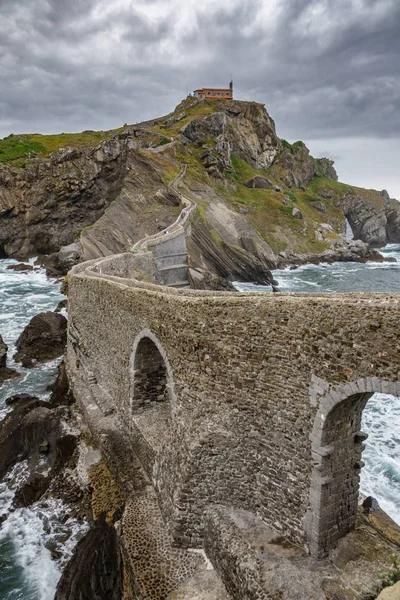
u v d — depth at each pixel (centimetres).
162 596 1045
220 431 1213
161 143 10225
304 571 994
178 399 1423
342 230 12050
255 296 1197
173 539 1194
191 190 8506
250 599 956
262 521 1154
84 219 8962
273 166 13400
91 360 2347
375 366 908
